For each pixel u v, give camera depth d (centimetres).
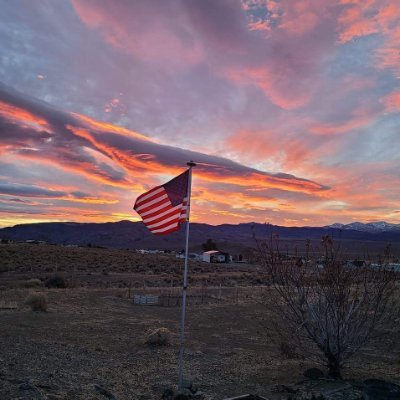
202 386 997
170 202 1005
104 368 1121
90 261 6500
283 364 1214
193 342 1534
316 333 1052
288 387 925
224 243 17462
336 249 1066
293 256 1099
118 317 2048
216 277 5206
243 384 1009
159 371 1133
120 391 933
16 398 695
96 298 2714
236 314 2208
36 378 910
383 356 1275
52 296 2669
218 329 1808
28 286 3422
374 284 1044
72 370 1059
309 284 1063
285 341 1391
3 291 2848
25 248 7194
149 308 2427
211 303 2642
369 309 1073
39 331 1606
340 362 1132
